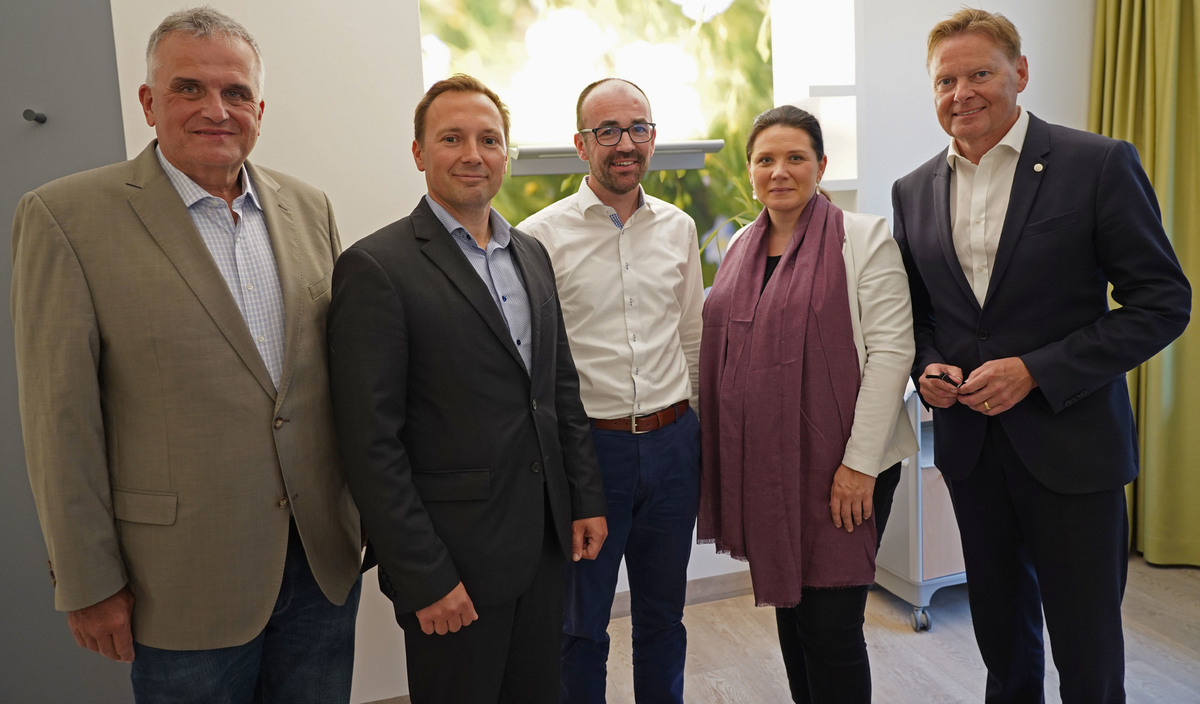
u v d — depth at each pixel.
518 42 2.90
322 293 1.49
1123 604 2.76
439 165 1.47
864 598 1.81
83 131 2.04
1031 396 1.72
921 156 3.05
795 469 1.77
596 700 1.92
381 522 1.34
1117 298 1.70
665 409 1.90
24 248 1.25
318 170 2.17
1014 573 1.91
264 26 2.09
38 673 2.14
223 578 1.32
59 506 1.22
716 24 3.16
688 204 3.20
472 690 1.46
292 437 1.39
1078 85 3.20
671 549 1.92
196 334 1.29
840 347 1.77
